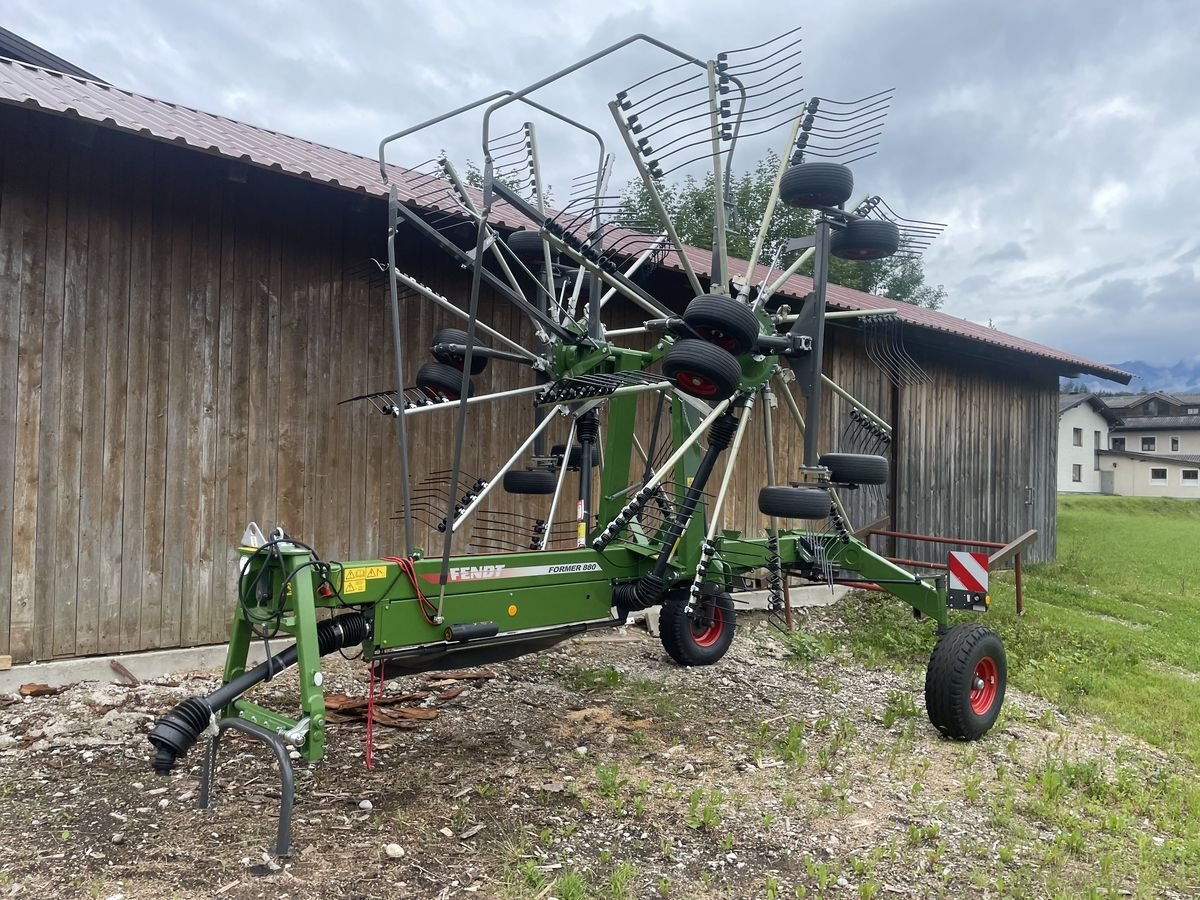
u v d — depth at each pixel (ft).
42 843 11.23
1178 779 16.42
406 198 19.53
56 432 17.84
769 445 16.55
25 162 17.46
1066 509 117.08
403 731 16.31
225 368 20.06
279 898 10.12
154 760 11.14
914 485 37.93
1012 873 12.16
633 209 17.89
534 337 25.58
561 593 15.05
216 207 19.92
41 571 17.69
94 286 18.28
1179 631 32.89
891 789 14.92
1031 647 26.43
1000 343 38.22
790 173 15.58
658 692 19.67
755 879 11.50
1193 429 194.59
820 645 25.22
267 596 12.31
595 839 12.26
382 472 22.66
